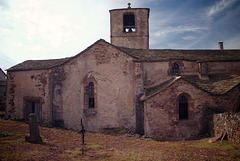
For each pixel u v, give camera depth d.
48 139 11.01
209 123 12.78
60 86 16.55
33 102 18.25
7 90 18.84
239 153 8.02
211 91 13.68
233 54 18.28
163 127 12.94
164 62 16.14
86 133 14.23
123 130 14.54
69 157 7.84
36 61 20.22
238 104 12.39
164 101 13.06
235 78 14.79
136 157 8.17
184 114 13.41
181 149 9.47
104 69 15.85
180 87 13.18
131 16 23.48
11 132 11.66
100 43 16.09
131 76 15.38
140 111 14.65
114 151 9.25
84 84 16.05
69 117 15.99
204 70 15.73
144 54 17.05
